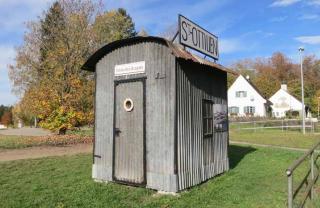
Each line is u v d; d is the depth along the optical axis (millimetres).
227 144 10602
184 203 7008
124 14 46844
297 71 88750
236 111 65438
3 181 8992
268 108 68688
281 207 6875
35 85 23078
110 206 6746
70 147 17078
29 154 14336
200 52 9398
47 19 24234
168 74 7914
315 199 7562
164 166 7836
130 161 8484
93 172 9289
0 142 18297
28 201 7117
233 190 8188
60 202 7004
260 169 11008
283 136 26609
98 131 9336
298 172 10742
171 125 7785
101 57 9406
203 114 9102
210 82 9602
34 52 23609
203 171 8906
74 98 22172
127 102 8664
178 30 8375
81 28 24016
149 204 6891
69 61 22859
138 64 8484
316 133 29578
